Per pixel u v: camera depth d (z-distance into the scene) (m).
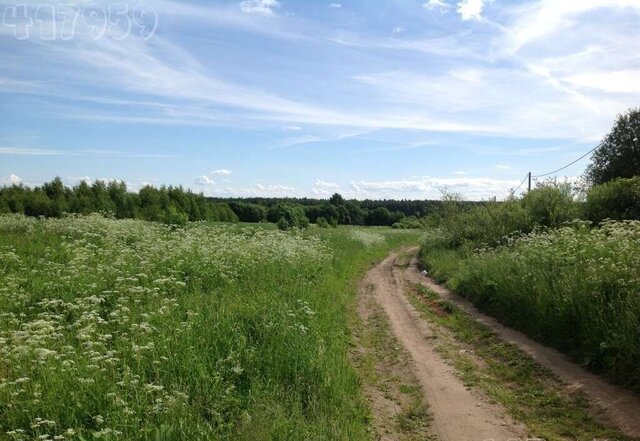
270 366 6.75
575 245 11.77
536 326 9.98
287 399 5.96
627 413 5.95
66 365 5.75
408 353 9.27
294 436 5.02
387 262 28.88
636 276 8.45
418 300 15.20
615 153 28.92
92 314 7.52
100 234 16.80
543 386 7.16
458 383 7.55
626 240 10.43
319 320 10.01
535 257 12.38
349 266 21.94
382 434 5.83
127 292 9.42
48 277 10.23
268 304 9.55
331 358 7.62
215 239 15.56
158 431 4.73
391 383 7.72
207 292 10.87
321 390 6.34
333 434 5.27
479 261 16.14
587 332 8.21
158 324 7.91
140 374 6.09
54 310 8.72
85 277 10.00
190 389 5.90
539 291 10.19
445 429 5.93
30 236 16.59
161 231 19.45
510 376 7.73
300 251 17.67
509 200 24.28
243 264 13.19
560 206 21.02
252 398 5.79
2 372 5.93
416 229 68.00
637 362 6.90
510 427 5.88
